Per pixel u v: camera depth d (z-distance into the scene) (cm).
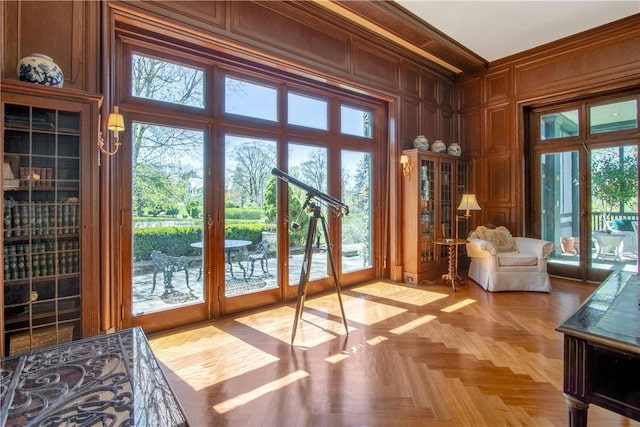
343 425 173
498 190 540
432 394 200
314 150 428
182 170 319
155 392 104
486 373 224
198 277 328
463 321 321
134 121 289
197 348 264
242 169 359
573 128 491
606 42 434
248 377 220
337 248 449
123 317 283
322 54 386
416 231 468
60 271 212
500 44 478
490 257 426
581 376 129
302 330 301
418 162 468
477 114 564
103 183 231
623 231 449
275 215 387
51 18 227
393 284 467
